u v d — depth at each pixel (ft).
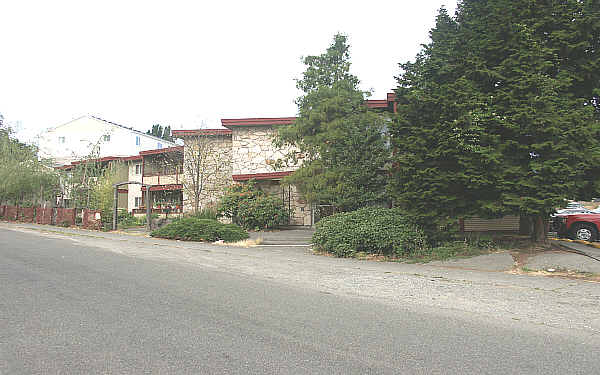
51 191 105.60
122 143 156.46
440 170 38.32
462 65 39.19
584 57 35.45
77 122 156.66
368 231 39.81
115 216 72.74
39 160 104.78
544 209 33.65
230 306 19.69
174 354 13.15
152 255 39.60
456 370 12.10
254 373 11.69
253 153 79.41
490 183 34.68
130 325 16.28
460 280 27.86
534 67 34.47
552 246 38.91
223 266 33.50
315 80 55.67
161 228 60.70
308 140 54.29
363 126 50.70
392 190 42.93
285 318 17.71
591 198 35.53
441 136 36.88
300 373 11.72
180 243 52.75
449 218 38.14
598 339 15.23
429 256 37.93
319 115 53.36
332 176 50.57
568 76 35.12
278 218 70.13
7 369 11.84
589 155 32.58
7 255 37.09
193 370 11.86
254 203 69.62
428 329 16.35
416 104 41.14
